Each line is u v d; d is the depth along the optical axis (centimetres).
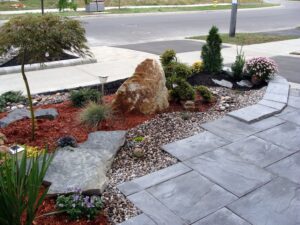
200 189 348
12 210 247
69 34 400
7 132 436
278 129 484
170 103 552
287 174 377
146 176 369
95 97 534
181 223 301
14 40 378
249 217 309
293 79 737
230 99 584
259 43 1166
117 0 2508
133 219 305
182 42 1170
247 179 366
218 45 685
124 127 470
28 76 736
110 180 361
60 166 353
